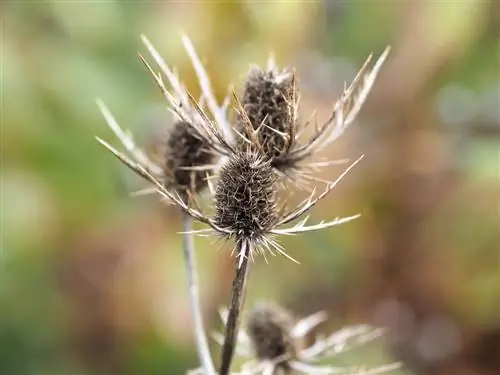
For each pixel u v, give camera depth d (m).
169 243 0.53
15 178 0.50
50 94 0.50
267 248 0.27
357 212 0.57
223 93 0.54
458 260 0.57
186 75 0.53
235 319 0.28
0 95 0.48
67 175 0.51
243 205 0.26
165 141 0.32
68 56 0.51
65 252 0.53
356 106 0.29
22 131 0.49
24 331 0.52
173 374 0.52
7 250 0.49
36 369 0.51
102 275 0.53
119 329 0.53
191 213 0.26
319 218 0.56
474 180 0.56
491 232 0.56
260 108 0.29
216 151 0.29
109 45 0.53
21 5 0.51
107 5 0.53
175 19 0.54
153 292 0.52
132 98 0.52
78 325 0.53
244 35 0.56
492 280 0.56
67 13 0.52
